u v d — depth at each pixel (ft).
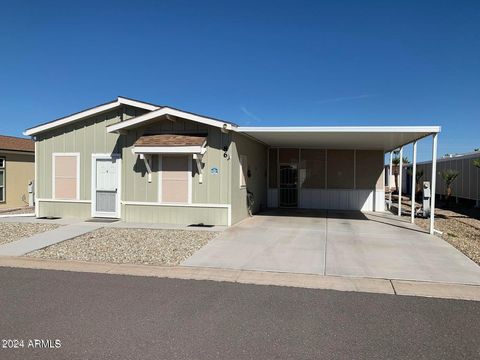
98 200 43.50
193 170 38.70
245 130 37.52
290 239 31.45
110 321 14.66
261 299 17.42
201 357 11.94
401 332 13.89
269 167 57.41
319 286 19.53
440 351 12.47
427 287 19.42
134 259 24.77
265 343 12.93
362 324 14.60
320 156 56.80
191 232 34.30
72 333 13.57
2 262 24.08
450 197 74.84
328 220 43.24
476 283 20.08
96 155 43.39
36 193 45.32
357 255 26.13
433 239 32.04
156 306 16.35
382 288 19.22
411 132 34.63
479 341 13.23
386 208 59.98
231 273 21.80
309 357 12.00
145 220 40.04
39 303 16.62
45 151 45.11
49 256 25.54
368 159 55.93
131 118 39.73
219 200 38.06
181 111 36.88
